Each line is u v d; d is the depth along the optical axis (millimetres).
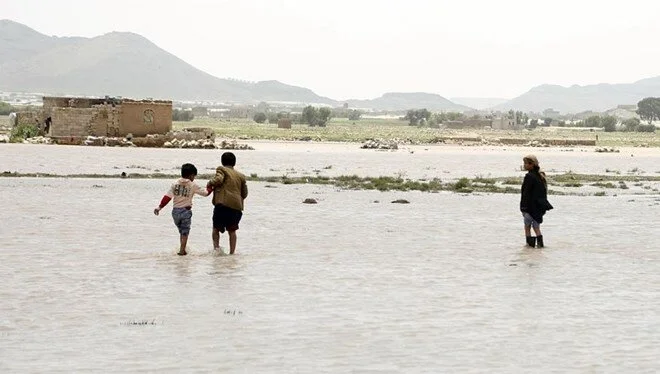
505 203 57562
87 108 136500
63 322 19531
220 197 30578
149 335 18344
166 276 25828
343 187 69625
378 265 28781
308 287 24359
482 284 25297
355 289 24188
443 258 30766
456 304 22188
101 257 29516
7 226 38031
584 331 19188
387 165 110312
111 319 19875
